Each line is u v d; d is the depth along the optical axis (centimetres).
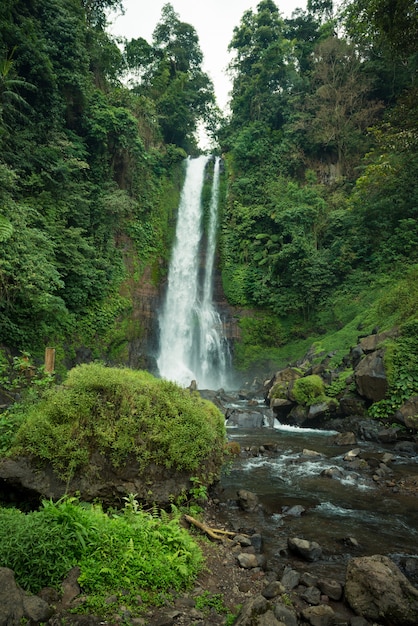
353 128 2680
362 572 368
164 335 2373
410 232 1827
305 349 2112
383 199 1959
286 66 3070
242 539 479
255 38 3362
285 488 704
